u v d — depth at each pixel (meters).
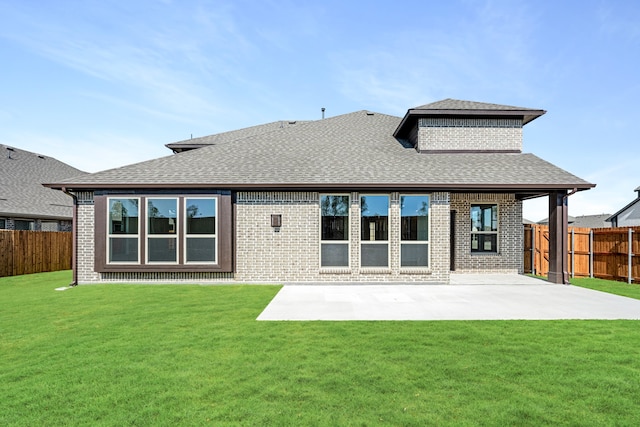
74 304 7.97
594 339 5.41
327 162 12.09
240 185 10.41
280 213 10.94
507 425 3.13
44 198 22.52
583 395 3.66
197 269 10.64
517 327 6.07
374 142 14.62
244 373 4.16
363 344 5.16
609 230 12.10
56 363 4.49
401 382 3.94
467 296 8.91
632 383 3.92
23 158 25.20
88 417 3.26
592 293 9.30
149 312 7.18
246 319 6.62
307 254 10.88
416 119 13.48
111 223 10.71
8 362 4.54
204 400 3.55
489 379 4.02
